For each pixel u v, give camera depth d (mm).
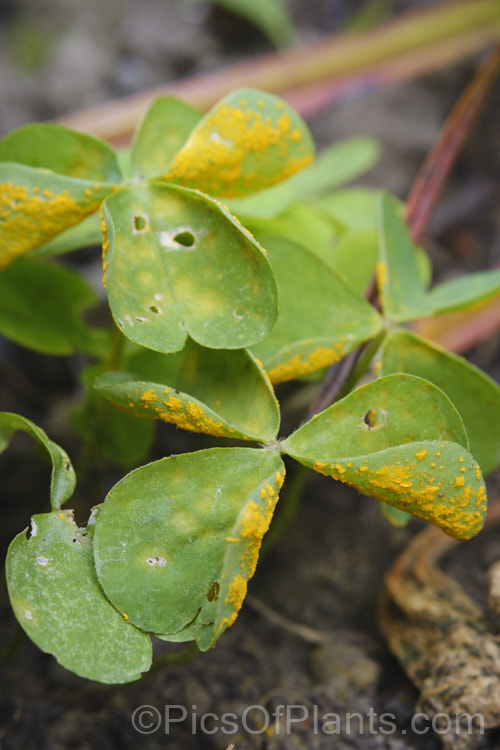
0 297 257
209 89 347
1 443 230
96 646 218
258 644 259
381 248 247
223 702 251
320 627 261
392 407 227
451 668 246
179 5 447
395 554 271
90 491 269
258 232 267
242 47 448
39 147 238
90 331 263
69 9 436
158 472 223
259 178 239
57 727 247
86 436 258
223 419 223
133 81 414
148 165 240
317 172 317
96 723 248
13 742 246
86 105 399
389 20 414
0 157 240
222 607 217
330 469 223
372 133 411
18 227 233
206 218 229
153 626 221
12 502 274
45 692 251
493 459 245
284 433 279
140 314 224
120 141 322
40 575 220
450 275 360
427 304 249
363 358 249
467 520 225
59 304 260
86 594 221
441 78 424
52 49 419
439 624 251
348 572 269
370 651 257
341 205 303
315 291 245
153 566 222
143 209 231
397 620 255
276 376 239
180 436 284
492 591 250
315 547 272
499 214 384
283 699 251
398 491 223
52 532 223
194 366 233
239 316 226
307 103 368
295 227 272
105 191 232
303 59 364
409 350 244
